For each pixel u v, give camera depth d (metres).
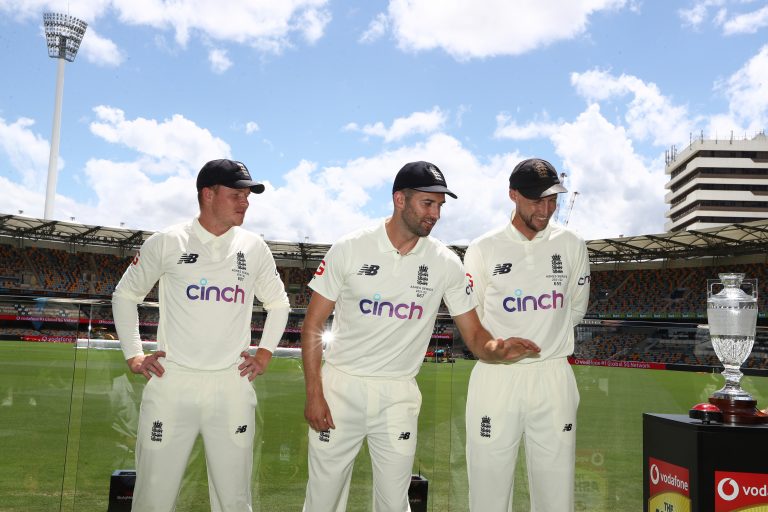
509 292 2.35
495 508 2.29
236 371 2.28
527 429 2.31
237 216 2.28
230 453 2.25
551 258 2.36
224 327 2.25
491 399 2.28
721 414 1.67
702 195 69.88
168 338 2.25
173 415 2.19
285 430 2.64
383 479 2.16
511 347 2.02
